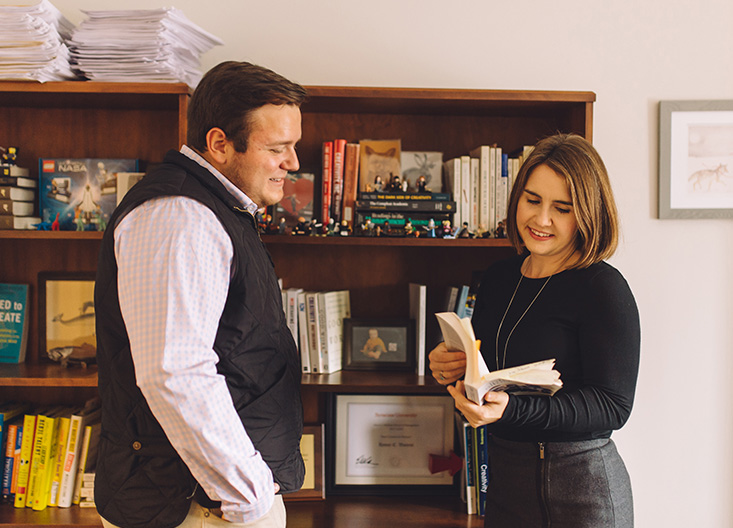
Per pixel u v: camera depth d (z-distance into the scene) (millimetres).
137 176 1770
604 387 1269
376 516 1840
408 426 1992
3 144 1951
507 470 1390
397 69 2000
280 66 1981
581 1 2012
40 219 1859
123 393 1139
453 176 1880
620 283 1322
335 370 1927
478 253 2049
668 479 2080
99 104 1870
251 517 1098
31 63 1608
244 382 1170
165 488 1133
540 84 2018
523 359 1360
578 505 1298
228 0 1967
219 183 1185
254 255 1191
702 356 2064
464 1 2000
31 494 1794
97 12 1631
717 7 2023
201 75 1853
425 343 2020
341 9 1986
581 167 1292
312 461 1959
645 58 2027
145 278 1034
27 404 1946
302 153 2004
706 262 2059
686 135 2018
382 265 2051
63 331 1919
